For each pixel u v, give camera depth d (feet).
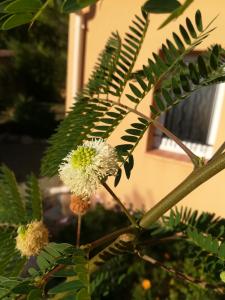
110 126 0.46
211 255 0.50
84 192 0.40
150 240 0.49
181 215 0.61
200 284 0.52
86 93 0.52
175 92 0.43
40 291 0.30
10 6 0.20
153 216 0.42
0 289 0.32
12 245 0.48
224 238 0.55
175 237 0.51
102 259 0.44
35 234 0.41
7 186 0.52
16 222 0.50
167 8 0.17
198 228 0.57
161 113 0.43
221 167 0.38
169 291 1.16
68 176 0.40
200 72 0.42
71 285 0.29
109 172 0.40
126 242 0.43
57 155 0.50
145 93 0.45
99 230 1.59
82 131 0.49
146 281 1.15
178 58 0.43
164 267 0.50
